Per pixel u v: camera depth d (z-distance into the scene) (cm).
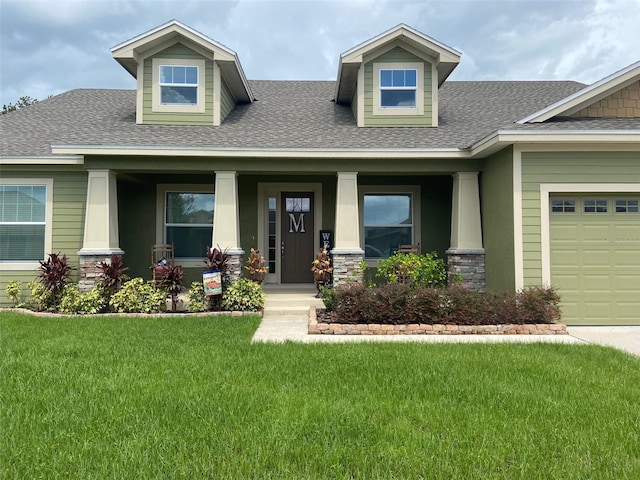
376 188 1129
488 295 784
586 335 727
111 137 952
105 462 298
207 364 516
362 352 580
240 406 389
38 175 984
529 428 353
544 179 807
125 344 614
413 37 1060
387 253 1135
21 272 979
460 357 559
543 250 803
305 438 335
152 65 1066
